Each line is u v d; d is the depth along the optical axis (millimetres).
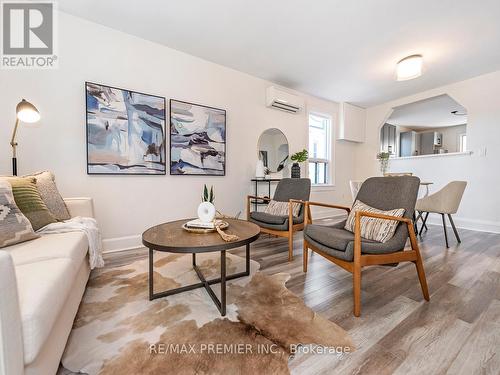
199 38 2609
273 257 2318
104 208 2422
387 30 2473
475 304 1464
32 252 1127
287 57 3023
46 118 2135
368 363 988
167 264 2090
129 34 2518
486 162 3572
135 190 2594
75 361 975
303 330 1194
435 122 6363
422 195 4328
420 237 3139
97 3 2092
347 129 4812
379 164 4922
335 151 4863
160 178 2750
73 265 1104
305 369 952
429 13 2223
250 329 1194
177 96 2842
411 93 4309
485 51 2895
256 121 3604
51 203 1655
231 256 2332
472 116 3689
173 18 2283
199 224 1621
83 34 2281
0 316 567
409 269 2035
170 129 2785
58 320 915
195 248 1229
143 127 2592
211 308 1389
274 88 3598
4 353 574
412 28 2441
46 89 2137
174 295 1539
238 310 1369
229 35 2557
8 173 2004
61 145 2199
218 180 3221
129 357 1000
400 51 2889
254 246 2686
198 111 2984
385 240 1518
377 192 1878
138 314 1318
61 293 865
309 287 1683
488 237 3137
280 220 2311
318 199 4609
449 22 2348
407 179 1700
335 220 4371
